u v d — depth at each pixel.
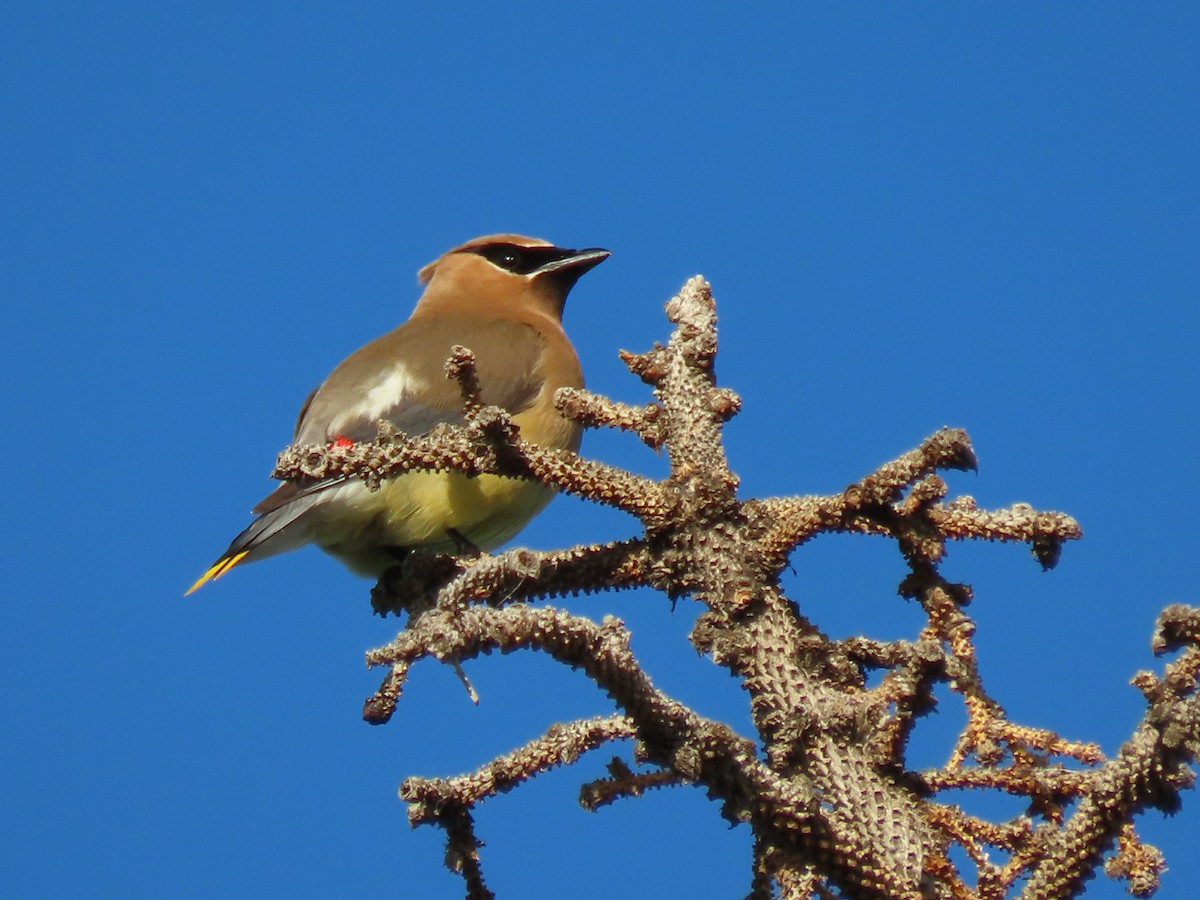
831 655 6.70
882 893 5.95
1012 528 6.57
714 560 7.02
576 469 7.30
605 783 6.93
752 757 5.98
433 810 6.93
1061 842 5.80
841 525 6.84
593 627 5.91
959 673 6.26
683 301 7.79
